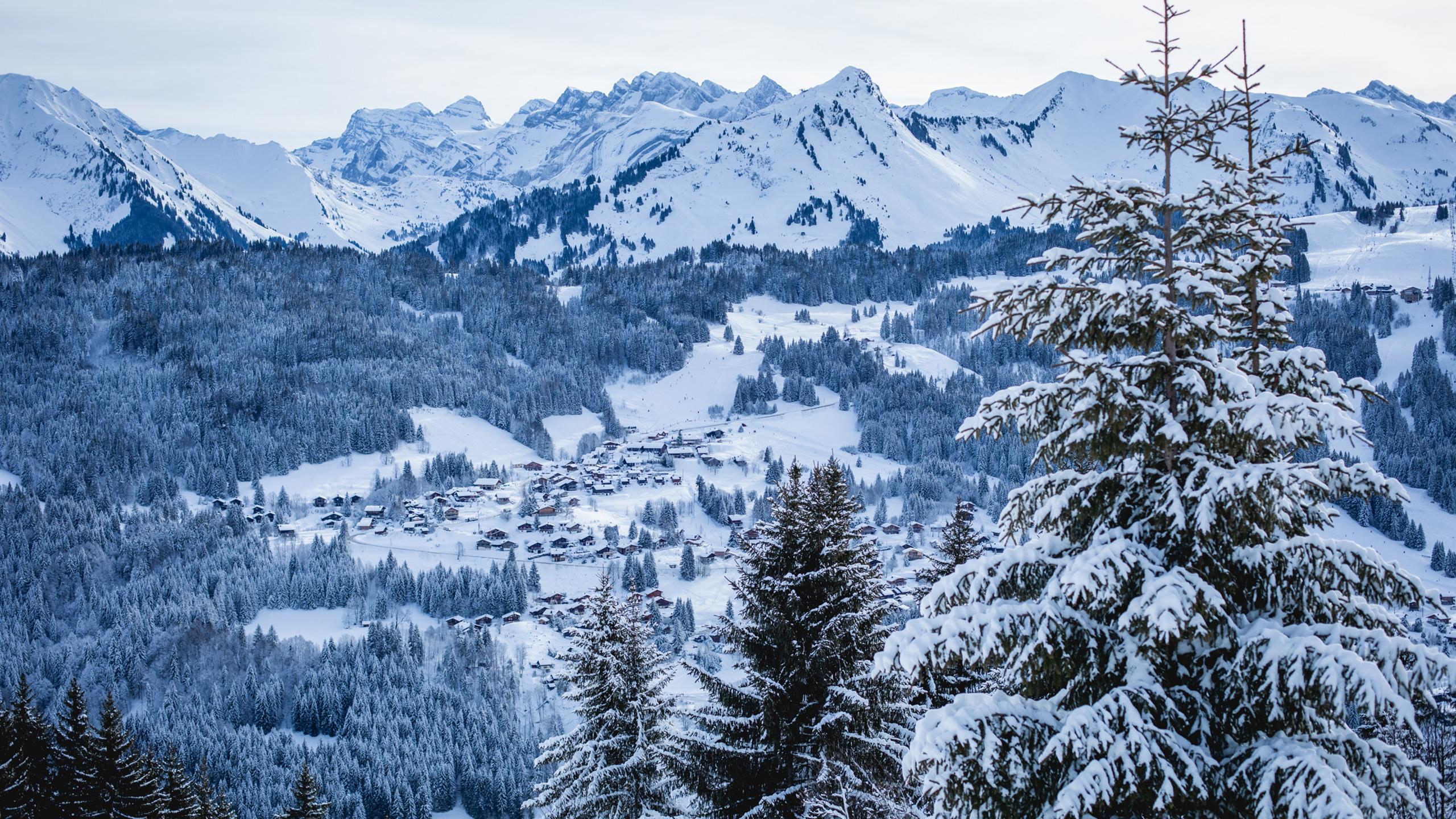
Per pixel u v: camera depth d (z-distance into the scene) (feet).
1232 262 43.27
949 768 40.50
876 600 71.92
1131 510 44.98
